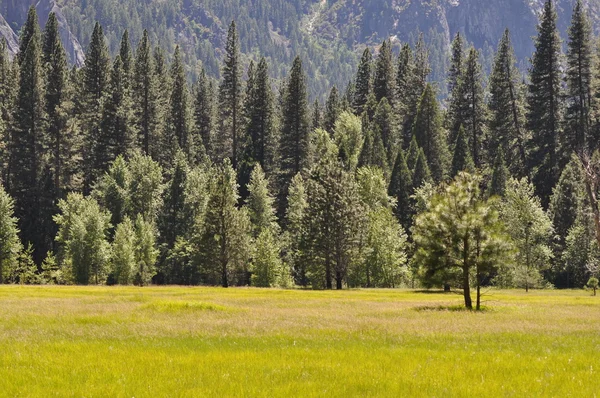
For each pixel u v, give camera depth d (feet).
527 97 399.03
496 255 144.87
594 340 79.15
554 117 378.53
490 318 113.50
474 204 150.51
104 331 85.35
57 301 152.35
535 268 285.02
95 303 145.48
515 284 272.51
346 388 45.47
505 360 60.13
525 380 49.67
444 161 404.36
